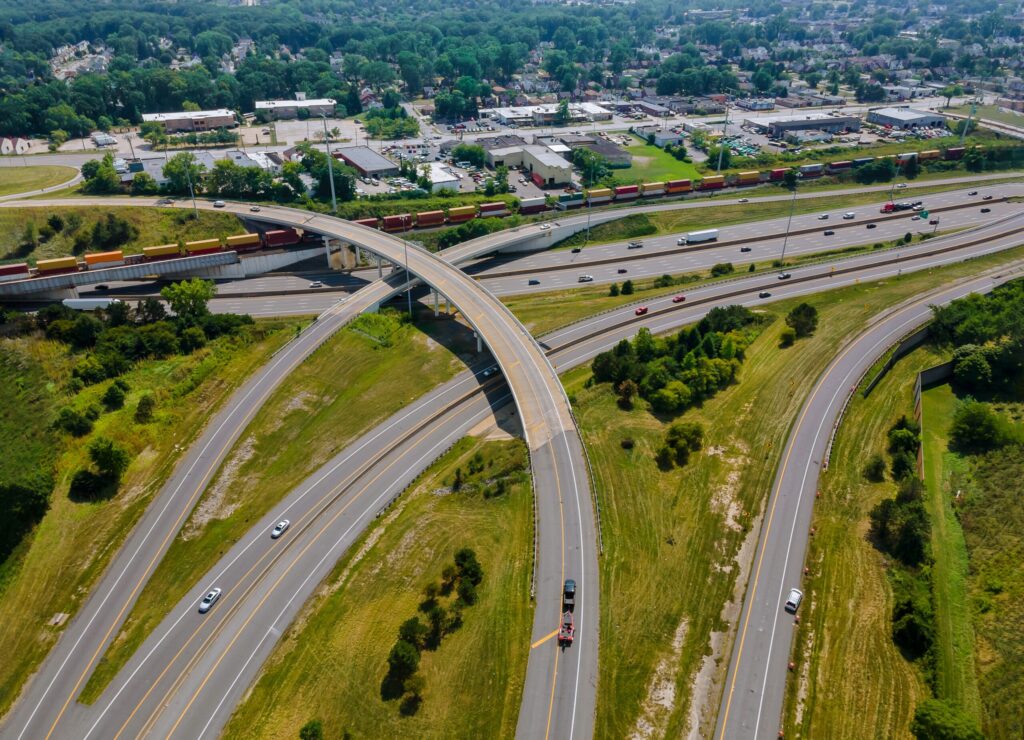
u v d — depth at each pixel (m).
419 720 93.69
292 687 99.25
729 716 94.56
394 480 141.25
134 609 113.62
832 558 118.88
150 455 145.50
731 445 144.88
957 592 116.19
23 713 98.75
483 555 118.88
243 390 166.38
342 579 117.19
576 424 147.75
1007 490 135.62
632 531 123.44
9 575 118.88
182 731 95.19
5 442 143.00
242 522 130.75
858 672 100.44
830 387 161.50
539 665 100.38
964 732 86.94
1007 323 174.50
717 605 110.56
